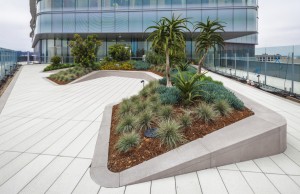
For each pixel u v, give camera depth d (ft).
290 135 22.54
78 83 64.13
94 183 14.10
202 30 50.26
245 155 16.75
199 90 24.04
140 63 86.79
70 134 22.89
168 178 14.53
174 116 20.74
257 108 23.81
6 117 29.25
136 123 19.98
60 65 92.84
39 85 58.39
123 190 13.38
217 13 85.30
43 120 27.91
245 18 84.74
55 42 107.14
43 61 113.29
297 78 40.60
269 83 50.47
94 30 92.02
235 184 13.92
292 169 15.67
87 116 29.73
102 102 38.63
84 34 94.99
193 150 15.97
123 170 14.98
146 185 13.84
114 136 20.33
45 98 41.93
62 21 93.35
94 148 19.36
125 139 17.01
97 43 82.23
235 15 84.69
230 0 84.58
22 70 89.97
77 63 81.92
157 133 17.72
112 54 91.71
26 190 13.46
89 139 21.47
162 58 75.82
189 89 23.70
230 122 19.74
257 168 15.78
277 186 13.75
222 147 15.93
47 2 93.71
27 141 21.04
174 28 31.81
